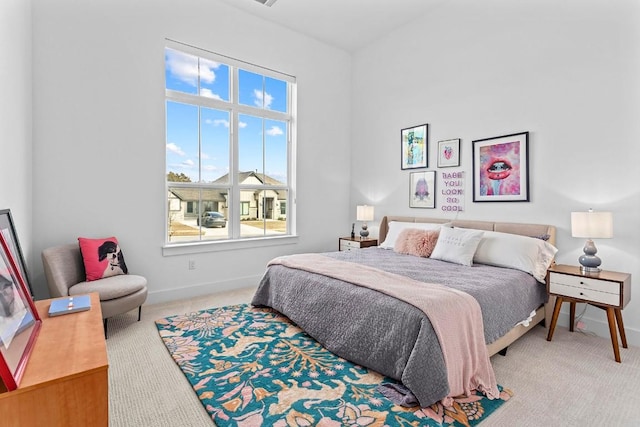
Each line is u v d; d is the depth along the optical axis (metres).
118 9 3.08
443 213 3.88
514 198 3.23
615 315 2.48
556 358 2.26
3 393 0.88
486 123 3.46
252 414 1.61
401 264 2.89
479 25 3.50
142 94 3.23
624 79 2.57
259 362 2.12
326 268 2.65
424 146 4.05
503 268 2.77
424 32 4.04
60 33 2.80
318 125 4.70
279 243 4.34
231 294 3.69
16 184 2.23
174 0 3.40
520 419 1.60
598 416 1.63
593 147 2.73
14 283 1.27
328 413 1.61
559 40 2.92
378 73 4.64
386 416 1.59
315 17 4.07
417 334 1.74
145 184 3.28
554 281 2.56
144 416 1.61
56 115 2.79
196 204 3.73
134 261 3.24
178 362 2.12
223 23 3.74
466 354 1.81
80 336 1.24
